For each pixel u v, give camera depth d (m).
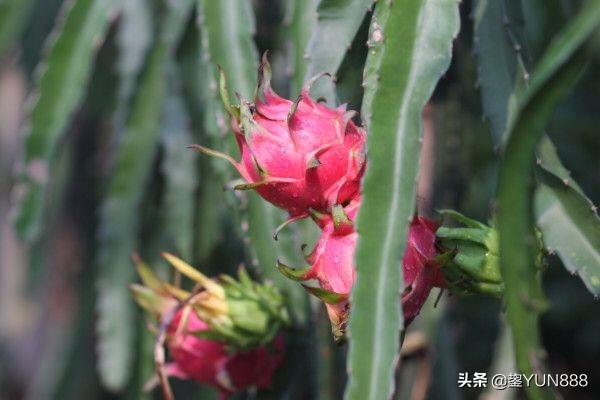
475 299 2.33
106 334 1.79
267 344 1.45
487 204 2.15
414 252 1.20
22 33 2.12
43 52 2.16
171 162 1.74
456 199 1.75
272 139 1.19
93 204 2.38
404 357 1.68
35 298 2.68
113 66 2.05
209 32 1.47
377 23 1.24
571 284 2.33
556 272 2.32
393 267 1.17
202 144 1.74
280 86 1.77
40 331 2.98
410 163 1.19
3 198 3.08
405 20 1.22
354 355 1.16
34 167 1.71
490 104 1.31
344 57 1.30
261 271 1.46
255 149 1.20
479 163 2.17
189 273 1.43
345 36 1.30
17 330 3.07
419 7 1.22
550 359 2.45
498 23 1.32
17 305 3.04
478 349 2.30
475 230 1.25
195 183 1.74
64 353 2.22
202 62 1.68
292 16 1.41
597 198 2.19
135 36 1.84
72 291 2.62
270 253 1.46
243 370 1.46
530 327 1.11
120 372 1.79
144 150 1.74
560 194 1.27
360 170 1.20
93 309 2.20
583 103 2.15
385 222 1.17
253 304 1.43
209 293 1.43
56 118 1.70
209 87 1.48
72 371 2.20
